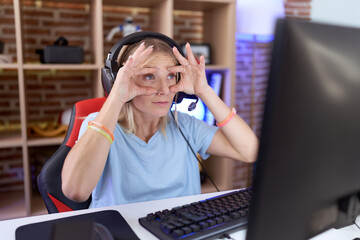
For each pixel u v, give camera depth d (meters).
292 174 0.46
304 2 3.21
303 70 0.43
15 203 2.30
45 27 2.50
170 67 1.05
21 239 0.71
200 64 1.09
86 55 2.62
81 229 0.55
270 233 0.47
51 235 0.54
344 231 0.75
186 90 1.11
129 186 1.09
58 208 1.13
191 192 1.21
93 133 0.93
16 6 2.00
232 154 1.22
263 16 2.56
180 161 1.17
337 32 0.47
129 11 2.69
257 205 0.45
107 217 0.82
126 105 1.11
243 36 3.26
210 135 1.25
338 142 0.50
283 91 0.42
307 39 0.43
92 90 2.59
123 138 1.11
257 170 0.44
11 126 2.52
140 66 1.02
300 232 0.50
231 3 2.45
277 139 0.43
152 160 1.12
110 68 1.01
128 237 0.71
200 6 2.59
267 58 0.42
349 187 0.56
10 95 2.49
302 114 0.45
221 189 2.49
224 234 0.71
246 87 3.35
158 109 1.06
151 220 0.77
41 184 1.13
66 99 2.62
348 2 3.18
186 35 2.88
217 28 2.63
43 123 2.58
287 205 0.47
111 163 1.08
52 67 2.12
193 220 0.73
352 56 0.49
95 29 2.26
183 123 1.26
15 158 2.54
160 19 2.47
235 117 1.17
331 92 0.47
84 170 0.91
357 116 0.52
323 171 0.50
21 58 2.04
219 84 2.54
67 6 2.54
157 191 1.11
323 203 0.52
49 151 2.40
